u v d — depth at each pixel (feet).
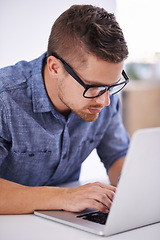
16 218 3.36
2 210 3.47
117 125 5.26
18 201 3.50
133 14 11.84
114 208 2.76
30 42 7.30
